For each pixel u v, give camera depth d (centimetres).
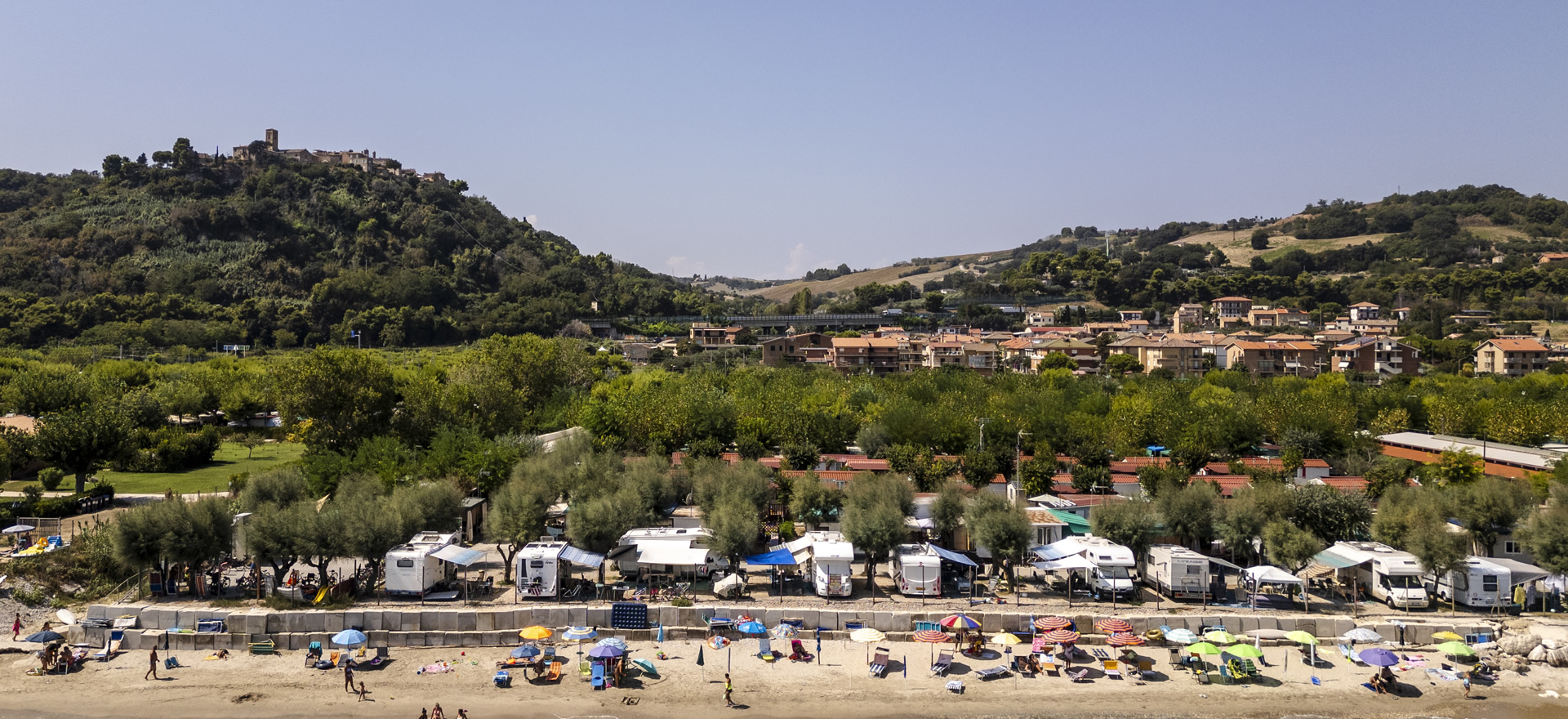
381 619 6153
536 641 6131
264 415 16225
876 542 6812
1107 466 10306
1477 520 7438
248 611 6216
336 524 6550
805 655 5912
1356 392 16775
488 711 5225
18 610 6384
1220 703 5391
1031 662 5781
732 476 8525
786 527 8044
